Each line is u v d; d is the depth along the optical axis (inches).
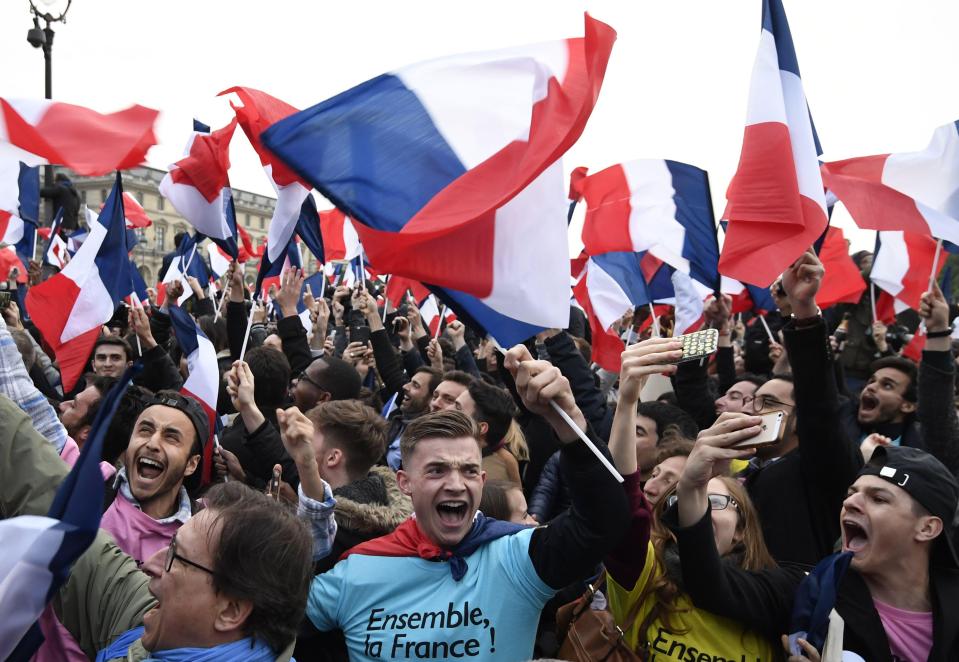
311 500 118.4
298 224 230.4
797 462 151.8
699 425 221.1
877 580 113.9
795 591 116.0
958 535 139.2
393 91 117.7
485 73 119.3
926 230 191.0
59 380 274.4
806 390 140.8
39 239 441.4
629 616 118.0
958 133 192.2
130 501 136.3
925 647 110.0
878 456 117.3
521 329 116.0
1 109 137.5
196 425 141.4
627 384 109.1
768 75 156.1
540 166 105.8
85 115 140.6
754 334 321.1
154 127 138.6
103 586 101.4
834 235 298.4
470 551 111.3
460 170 116.6
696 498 111.8
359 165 114.1
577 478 102.0
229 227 226.8
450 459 110.0
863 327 350.3
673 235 245.0
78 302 217.2
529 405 102.0
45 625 99.6
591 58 105.0
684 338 108.5
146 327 222.7
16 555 61.6
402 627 107.4
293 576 80.4
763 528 149.1
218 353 284.5
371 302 287.0
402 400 271.7
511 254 114.6
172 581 78.3
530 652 108.3
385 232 109.8
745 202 155.1
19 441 101.7
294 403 237.6
